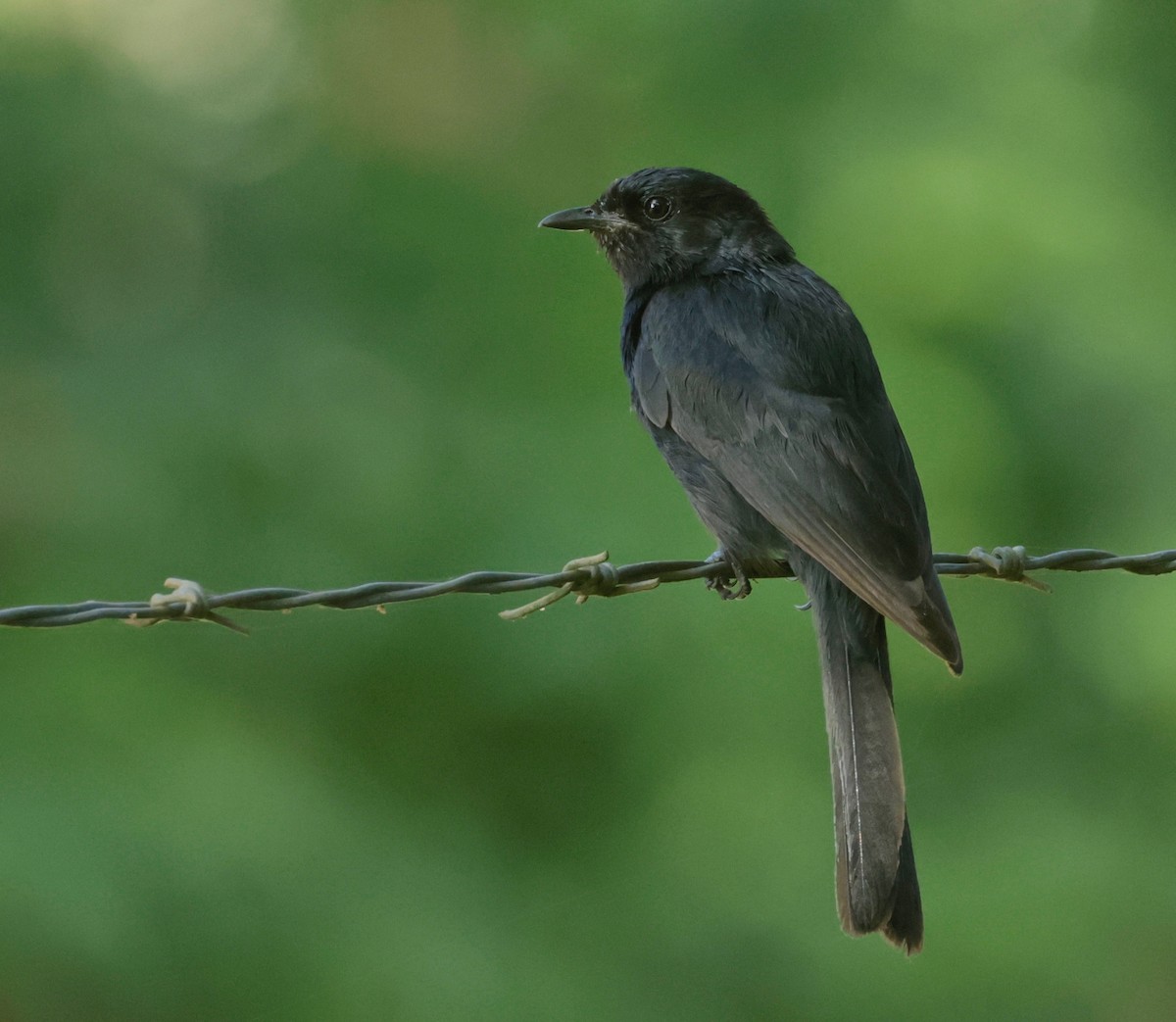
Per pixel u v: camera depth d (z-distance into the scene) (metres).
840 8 14.62
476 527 13.35
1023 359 14.45
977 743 14.75
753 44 14.67
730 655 13.13
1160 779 14.65
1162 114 14.86
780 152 14.58
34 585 12.92
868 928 7.89
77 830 11.90
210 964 11.98
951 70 14.64
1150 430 14.50
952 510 13.55
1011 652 14.59
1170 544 14.47
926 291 14.15
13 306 13.98
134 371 13.67
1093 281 14.30
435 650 13.30
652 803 13.79
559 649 13.22
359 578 13.20
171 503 13.09
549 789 13.98
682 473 9.65
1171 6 14.94
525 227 14.65
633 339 10.53
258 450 13.38
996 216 14.04
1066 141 14.48
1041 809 14.35
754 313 9.62
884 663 8.64
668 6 14.77
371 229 14.57
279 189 14.88
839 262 14.17
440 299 14.33
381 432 13.55
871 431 9.05
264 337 14.05
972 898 13.56
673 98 14.98
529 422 13.67
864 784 8.23
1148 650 14.40
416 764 13.74
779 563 9.50
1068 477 14.60
